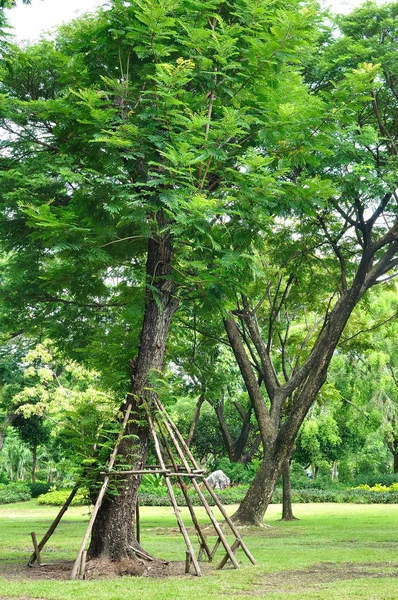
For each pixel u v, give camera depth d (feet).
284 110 32.17
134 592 23.70
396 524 62.28
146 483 102.01
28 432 125.29
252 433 134.21
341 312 57.82
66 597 22.54
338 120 35.83
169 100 30.07
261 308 72.84
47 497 102.17
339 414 121.80
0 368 105.60
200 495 32.35
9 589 24.36
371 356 104.53
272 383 61.21
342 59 47.21
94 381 92.02
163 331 34.58
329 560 35.29
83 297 42.22
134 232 35.88
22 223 46.47
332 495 104.99
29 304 52.65
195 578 28.27
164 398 33.91
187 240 33.45
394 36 51.19
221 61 31.91
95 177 32.89
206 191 31.65
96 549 31.83
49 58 46.47
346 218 55.93
